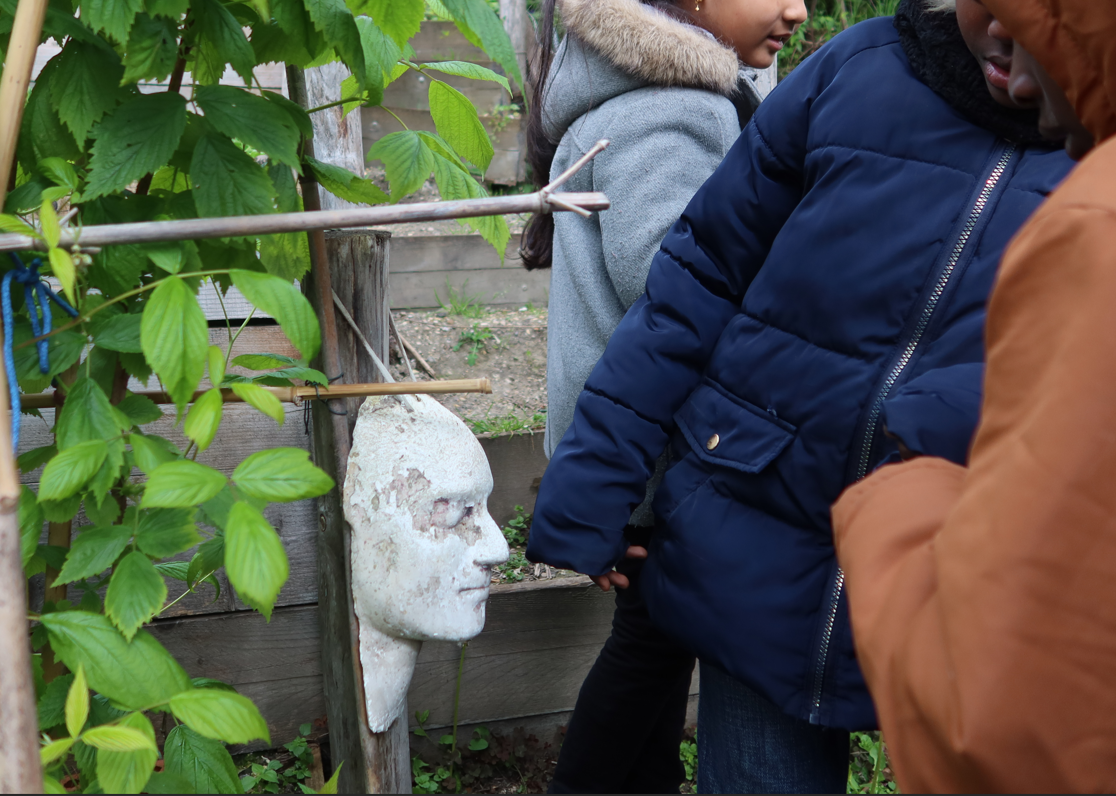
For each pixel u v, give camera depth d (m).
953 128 1.05
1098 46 0.59
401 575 1.23
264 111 0.93
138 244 0.86
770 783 1.29
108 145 0.86
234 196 0.91
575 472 1.32
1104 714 0.48
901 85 1.08
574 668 2.04
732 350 1.23
